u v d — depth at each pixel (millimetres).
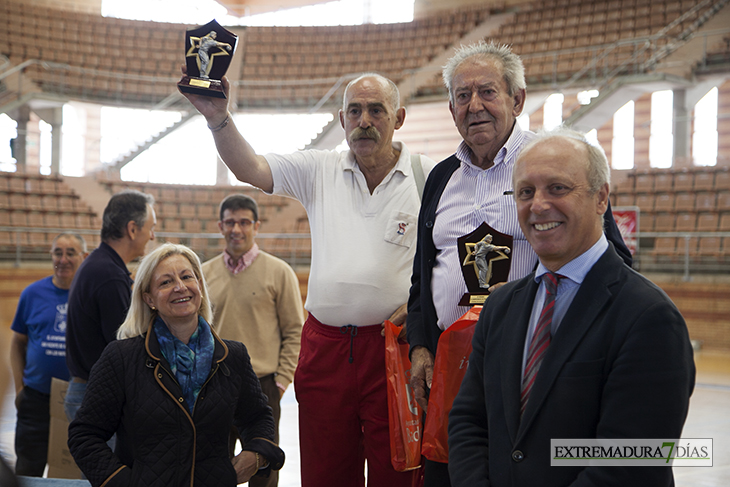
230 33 2281
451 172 2275
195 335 2139
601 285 1507
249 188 12930
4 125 13492
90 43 15992
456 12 16719
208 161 14844
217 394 2090
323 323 2525
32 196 11367
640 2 14383
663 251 9938
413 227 2506
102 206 12078
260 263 3398
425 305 2221
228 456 2141
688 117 11930
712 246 9742
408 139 15508
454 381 2010
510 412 1546
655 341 1392
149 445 2004
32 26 15555
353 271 2447
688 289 9328
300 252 11484
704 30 12828
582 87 12742
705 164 11141
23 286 9664
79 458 1995
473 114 2111
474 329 1979
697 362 8156
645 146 15453
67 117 15953
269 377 3355
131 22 16781
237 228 3328
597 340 1457
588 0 15125
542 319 1566
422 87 14531
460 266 2141
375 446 2471
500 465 1532
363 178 2541
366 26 17234
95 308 2602
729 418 5289
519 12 16078
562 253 1537
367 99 2436
